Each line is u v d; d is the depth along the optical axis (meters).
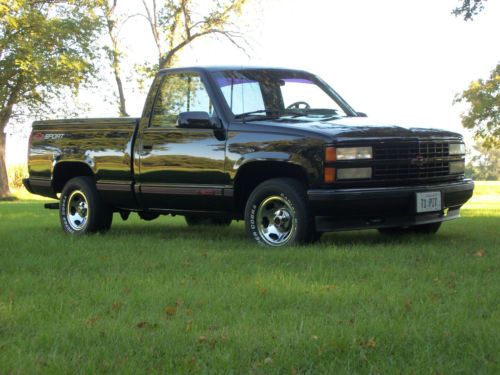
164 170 8.50
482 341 3.71
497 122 44.69
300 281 5.47
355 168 7.31
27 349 3.82
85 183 9.60
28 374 3.38
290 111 8.37
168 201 8.59
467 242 7.82
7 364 3.52
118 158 9.00
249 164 7.75
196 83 8.41
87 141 9.41
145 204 8.87
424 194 7.59
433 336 3.85
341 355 3.58
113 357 3.63
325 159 7.22
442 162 7.97
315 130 7.36
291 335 3.91
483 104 44.28
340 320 4.24
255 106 8.21
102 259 6.90
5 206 19.53
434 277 5.58
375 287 5.23
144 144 8.70
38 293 5.29
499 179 111.62
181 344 3.81
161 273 6.03
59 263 6.72
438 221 7.90
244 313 4.45
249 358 3.56
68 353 3.72
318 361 3.50
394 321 4.16
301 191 7.47
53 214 14.94
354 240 8.23
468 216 12.13
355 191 7.25
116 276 5.92
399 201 7.46
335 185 7.25
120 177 9.02
